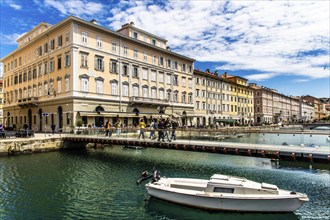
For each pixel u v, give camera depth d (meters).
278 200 11.34
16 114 49.69
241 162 23.55
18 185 15.62
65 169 19.94
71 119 35.09
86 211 11.86
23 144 26.47
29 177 17.44
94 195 13.95
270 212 11.50
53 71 39.41
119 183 16.19
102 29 39.12
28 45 45.94
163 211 11.97
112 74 40.91
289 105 130.38
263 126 62.31
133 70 44.84
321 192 14.38
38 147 27.56
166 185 13.47
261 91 95.44
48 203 12.77
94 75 38.06
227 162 23.61
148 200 13.24
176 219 11.20
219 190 12.16
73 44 35.44
